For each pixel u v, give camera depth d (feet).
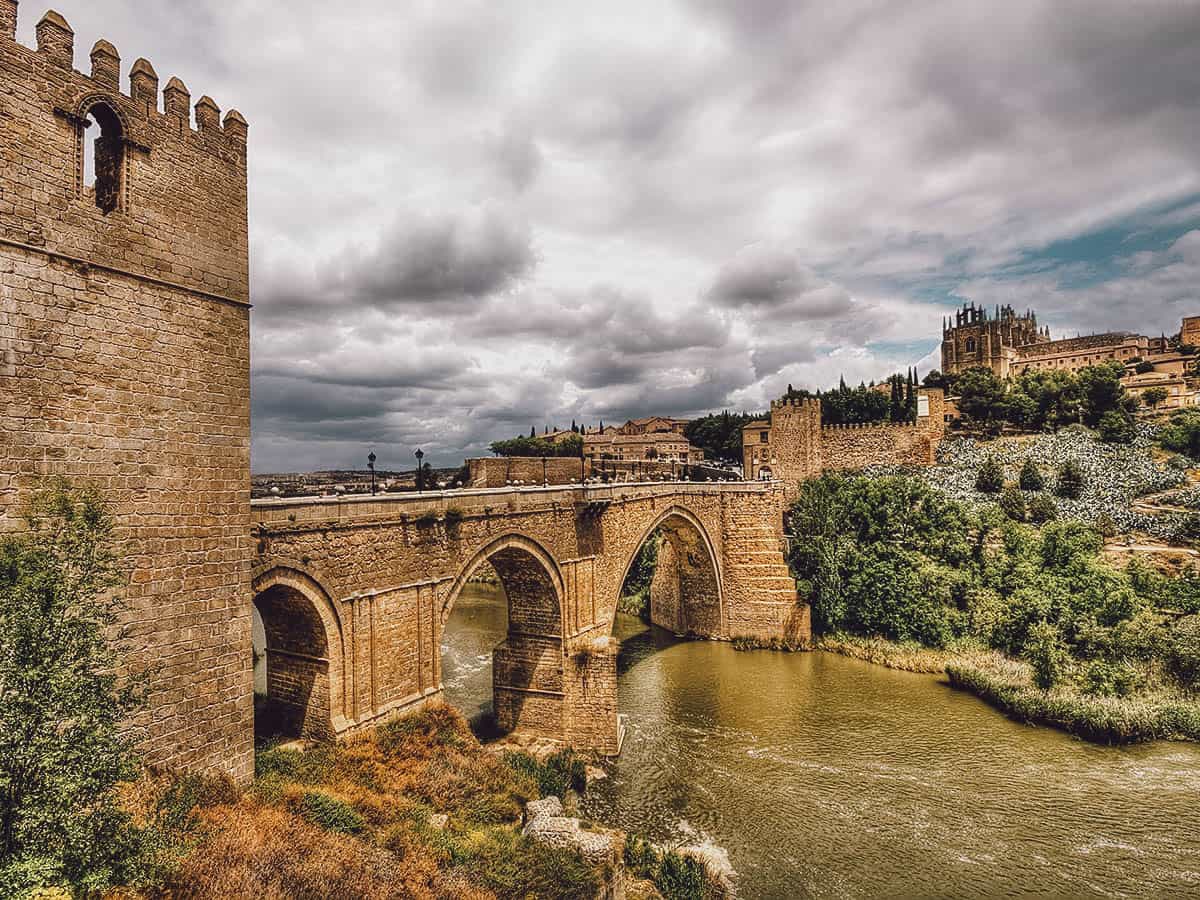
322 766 74.54
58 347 50.67
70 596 40.37
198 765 59.36
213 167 63.98
